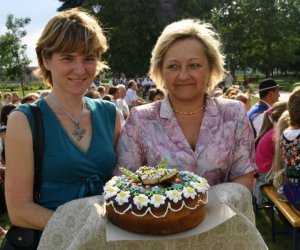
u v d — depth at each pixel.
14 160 1.94
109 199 1.75
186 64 2.01
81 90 2.05
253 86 39.88
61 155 2.01
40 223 1.94
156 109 2.18
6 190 1.95
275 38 51.31
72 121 2.11
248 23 50.94
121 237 1.65
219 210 1.79
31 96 6.55
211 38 2.08
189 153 2.08
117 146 2.20
